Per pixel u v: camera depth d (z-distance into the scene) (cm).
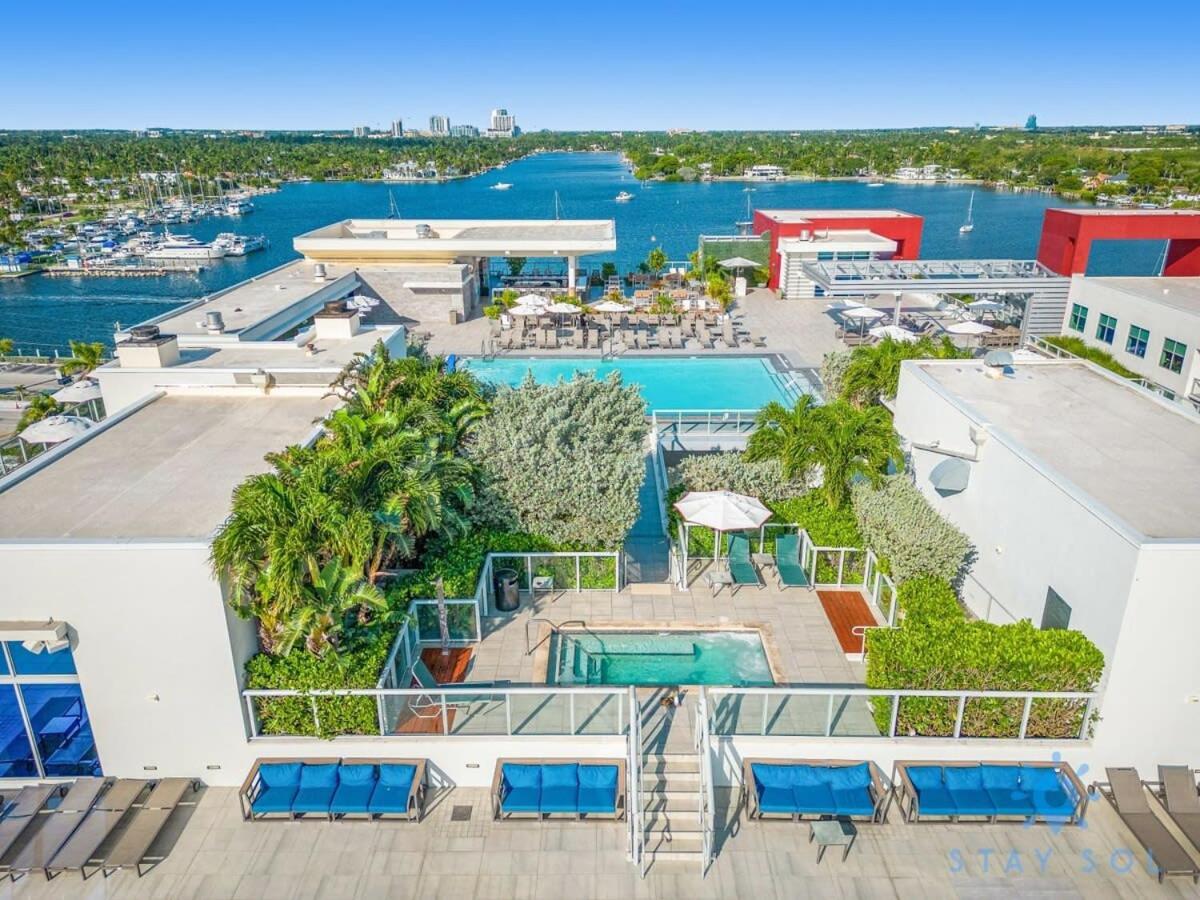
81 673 1333
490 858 1263
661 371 3656
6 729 1395
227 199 16600
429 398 1939
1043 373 2202
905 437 2216
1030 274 4172
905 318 4306
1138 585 1259
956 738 1377
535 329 4328
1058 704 1358
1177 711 1335
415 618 1583
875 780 1336
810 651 1695
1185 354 3100
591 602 1872
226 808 1362
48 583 1271
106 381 2169
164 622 1301
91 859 1244
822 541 1909
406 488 1456
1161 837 1253
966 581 1866
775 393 3359
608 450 2028
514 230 5331
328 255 4731
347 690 1357
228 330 2881
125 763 1401
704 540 2047
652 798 1341
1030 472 1580
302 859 1260
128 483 1570
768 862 1254
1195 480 1539
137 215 13562
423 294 4484
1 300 7781
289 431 1856
